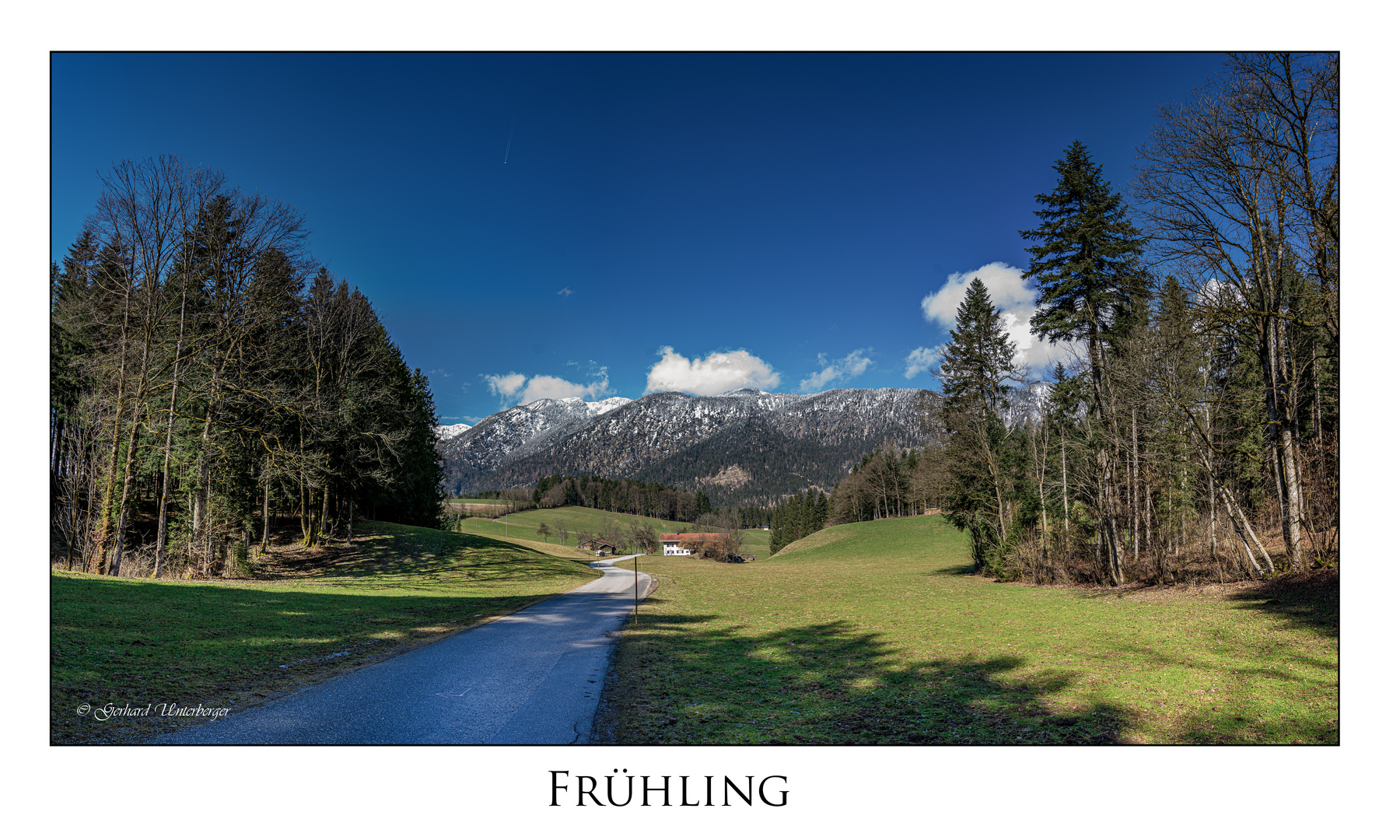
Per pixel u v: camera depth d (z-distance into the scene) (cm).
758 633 1872
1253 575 2081
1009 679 1180
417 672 1138
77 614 1312
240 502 3095
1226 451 2122
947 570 4756
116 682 896
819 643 1670
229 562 2898
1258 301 1884
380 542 4394
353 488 4206
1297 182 1686
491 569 3994
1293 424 1947
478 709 916
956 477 3762
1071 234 2725
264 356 2997
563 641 1606
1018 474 3478
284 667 1104
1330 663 1104
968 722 917
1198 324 1945
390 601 2264
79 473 2620
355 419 3953
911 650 1529
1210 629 1492
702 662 1389
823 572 5231
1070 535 3117
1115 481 2633
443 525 6488
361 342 4309
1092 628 1678
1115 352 2583
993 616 2086
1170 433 2239
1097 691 1050
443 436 6141
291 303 3070
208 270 2661
